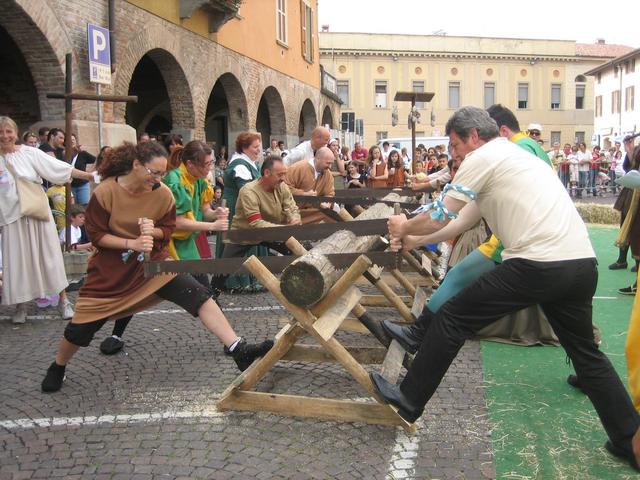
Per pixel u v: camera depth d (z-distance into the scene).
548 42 49.12
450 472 3.25
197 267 4.02
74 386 4.44
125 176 4.22
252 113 18.31
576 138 50.41
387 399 3.59
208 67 15.07
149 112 18.44
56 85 9.73
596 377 3.35
